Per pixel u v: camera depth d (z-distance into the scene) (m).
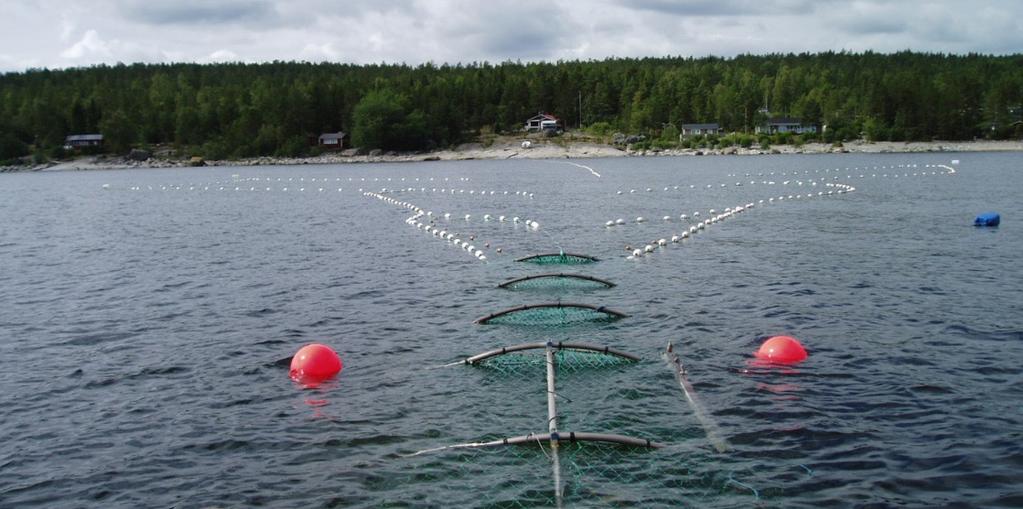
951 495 14.20
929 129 185.00
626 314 26.58
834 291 29.45
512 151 191.38
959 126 185.12
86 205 78.06
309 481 15.16
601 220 55.00
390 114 196.75
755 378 19.98
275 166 178.50
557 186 89.94
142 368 21.98
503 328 25.30
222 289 32.50
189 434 17.36
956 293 28.61
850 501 14.09
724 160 149.88
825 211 56.22
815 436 16.56
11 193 101.00
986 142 180.00
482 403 18.70
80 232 54.25
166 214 66.12
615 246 42.53
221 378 20.97
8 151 196.75
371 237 47.62
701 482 14.80
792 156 163.50
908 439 16.33
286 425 17.72
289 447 16.59
